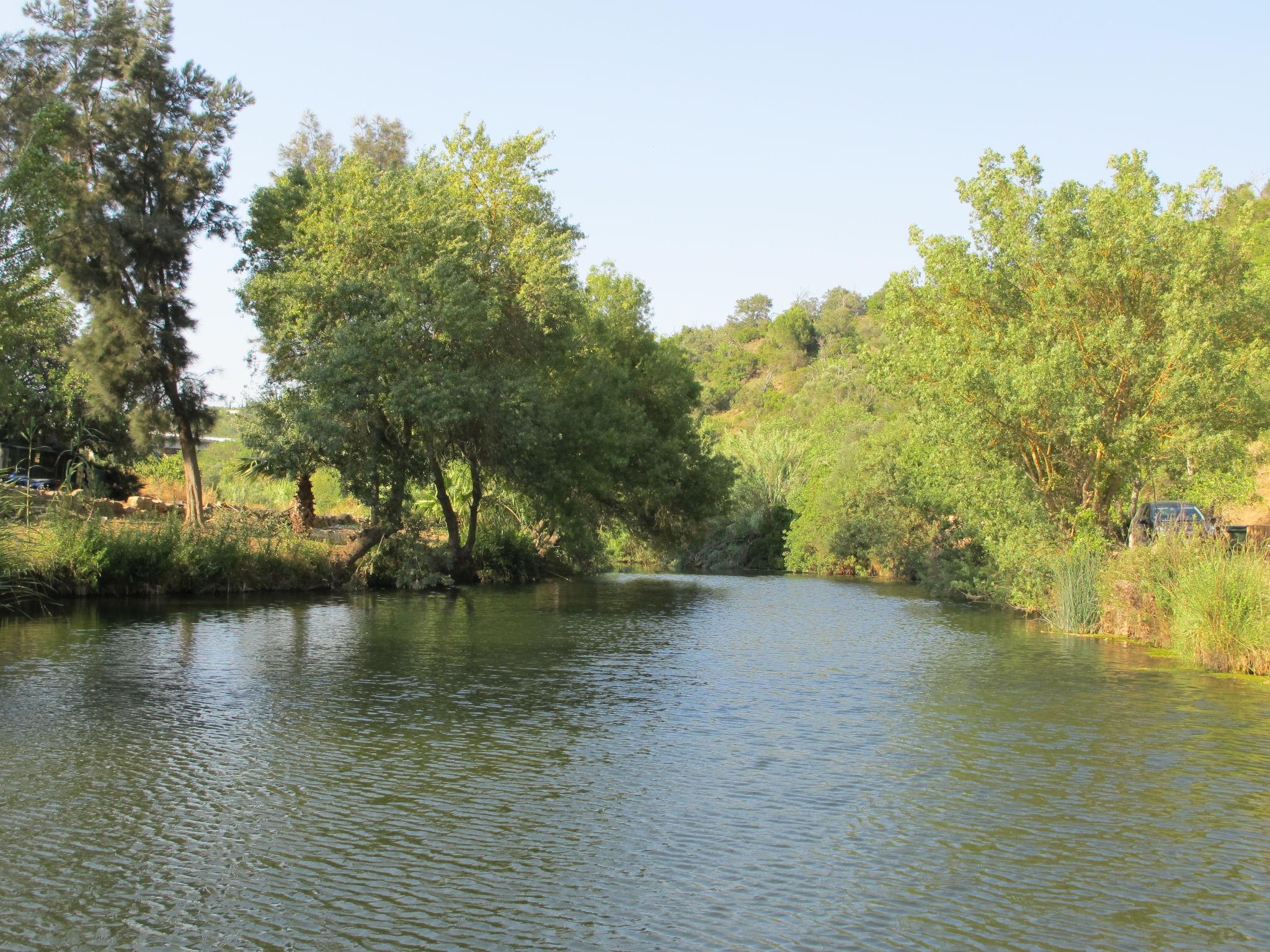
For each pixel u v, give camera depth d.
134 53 31.83
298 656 16.67
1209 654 16.86
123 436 39.03
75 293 31.36
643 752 10.66
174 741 10.75
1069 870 7.42
